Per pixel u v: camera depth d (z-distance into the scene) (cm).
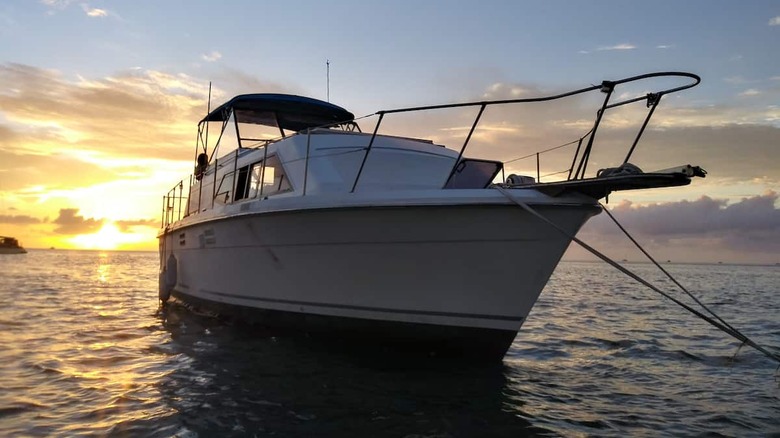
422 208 571
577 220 559
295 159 736
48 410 465
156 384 551
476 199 551
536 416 475
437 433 424
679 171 458
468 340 614
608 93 527
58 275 2767
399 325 631
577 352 787
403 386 547
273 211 684
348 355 671
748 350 817
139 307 1250
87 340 793
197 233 972
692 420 482
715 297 2041
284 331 739
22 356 677
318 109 964
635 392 573
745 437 439
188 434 412
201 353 690
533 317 1205
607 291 2286
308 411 469
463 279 594
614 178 488
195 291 1002
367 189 675
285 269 718
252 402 492
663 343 874
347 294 657
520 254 570
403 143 762
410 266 607
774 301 1836
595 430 448
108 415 454
